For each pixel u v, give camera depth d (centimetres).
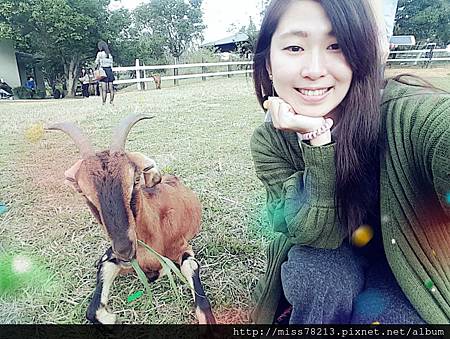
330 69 83
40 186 173
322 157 84
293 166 103
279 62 86
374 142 86
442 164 74
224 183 175
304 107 86
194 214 148
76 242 150
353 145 85
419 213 83
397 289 92
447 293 84
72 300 128
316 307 94
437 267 84
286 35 84
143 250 128
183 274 132
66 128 132
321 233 91
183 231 141
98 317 119
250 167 185
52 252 146
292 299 97
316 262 95
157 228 132
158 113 223
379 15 87
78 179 121
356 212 89
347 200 87
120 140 128
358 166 86
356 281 94
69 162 181
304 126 84
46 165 182
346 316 94
